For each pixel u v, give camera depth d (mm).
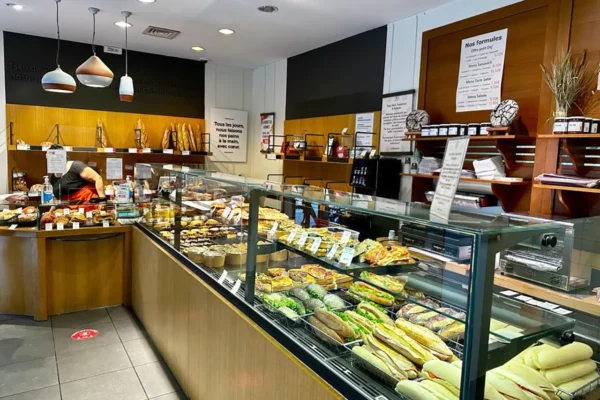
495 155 3084
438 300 1544
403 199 3727
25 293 3574
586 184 2293
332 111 4633
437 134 3137
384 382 1271
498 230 1051
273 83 5781
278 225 2223
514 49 2883
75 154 5156
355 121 4289
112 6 3643
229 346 1974
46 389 2557
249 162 6344
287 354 1534
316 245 2025
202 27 4164
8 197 4016
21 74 4754
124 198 3988
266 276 2064
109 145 5297
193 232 2764
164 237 3115
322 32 4203
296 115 5297
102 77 3660
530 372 1190
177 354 2686
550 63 2658
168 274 2838
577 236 2252
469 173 3004
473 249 1039
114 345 3162
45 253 3529
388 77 3895
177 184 2982
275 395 1603
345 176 4461
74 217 3711
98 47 5094
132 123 5410
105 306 3906
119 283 3949
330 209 2146
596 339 1406
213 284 2186
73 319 3604
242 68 6156
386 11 3533
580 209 2592
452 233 1568
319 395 1349
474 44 3131
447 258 1590
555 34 2629
